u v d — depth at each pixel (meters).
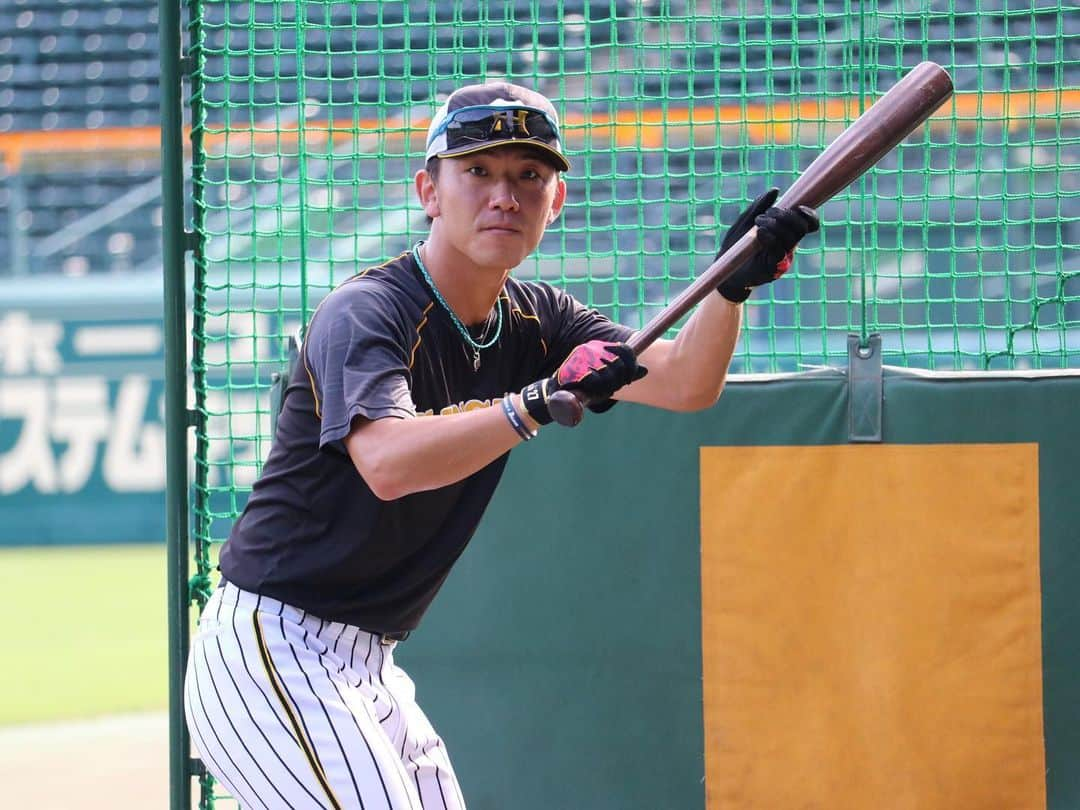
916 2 24.70
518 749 11.64
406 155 12.77
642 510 11.58
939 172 12.78
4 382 40.25
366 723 8.16
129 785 18.42
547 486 11.66
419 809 8.27
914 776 11.27
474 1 24.08
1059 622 11.26
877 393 11.36
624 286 31.91
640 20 12.98
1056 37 12.68
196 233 11.68
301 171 12.16
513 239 8.14
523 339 9.08
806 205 8.33
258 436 11.98
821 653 11.38
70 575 35.81
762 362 25.48
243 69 24.42
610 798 11.55
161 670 25.59
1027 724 11.22
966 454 11.31
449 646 11.70
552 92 28.53
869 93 13.20
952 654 11.29
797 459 11.44
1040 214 30.00
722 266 8.05
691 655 11.51
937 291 30.17
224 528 25.64
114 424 40.25
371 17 26.25
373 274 8.38
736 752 11.44
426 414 8.43
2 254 46.22
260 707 8.10
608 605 11.59
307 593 8.30
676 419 11.55
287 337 12.24
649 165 31.00
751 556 11.46
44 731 21.50
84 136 46.38
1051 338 27.25
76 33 48.19
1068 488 11.27
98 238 45.94
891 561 11.34
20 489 40.38
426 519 8.44
